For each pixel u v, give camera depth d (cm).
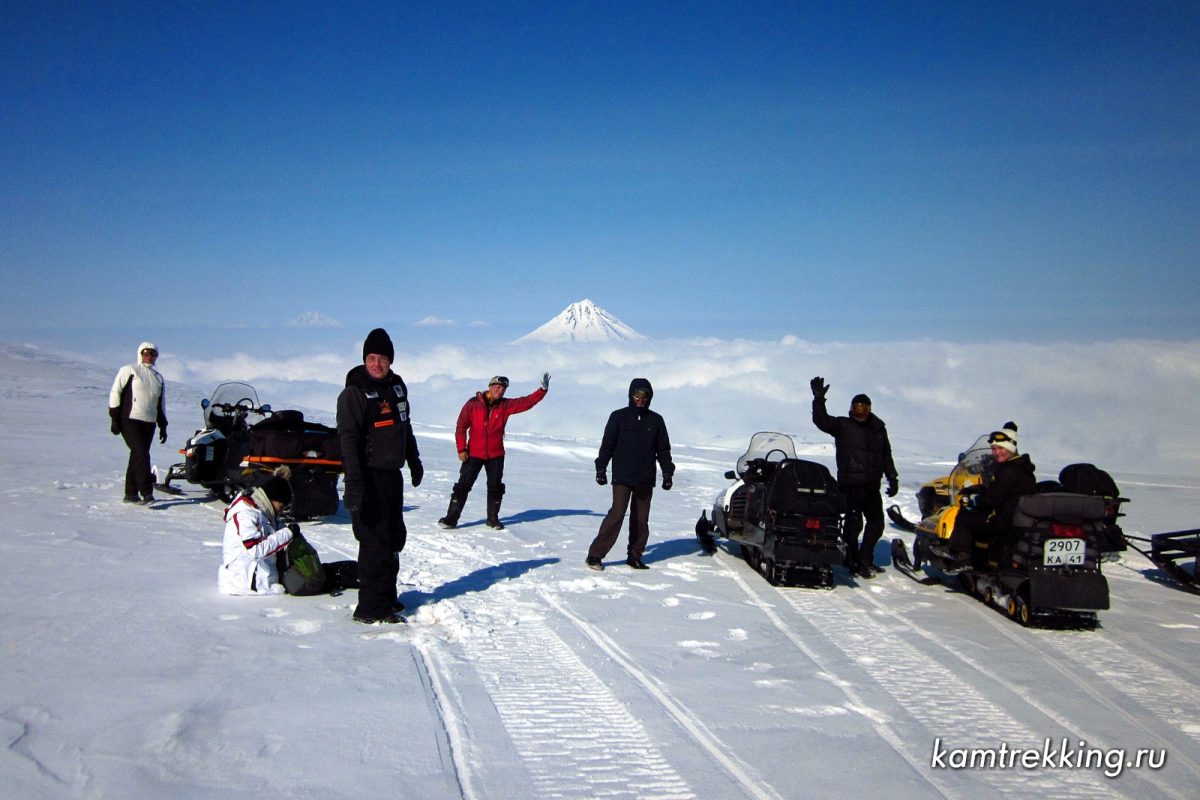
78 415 2231
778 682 544
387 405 612
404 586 736
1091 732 488
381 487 611
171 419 2233
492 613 666
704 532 1006
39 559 745
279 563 692
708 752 426
